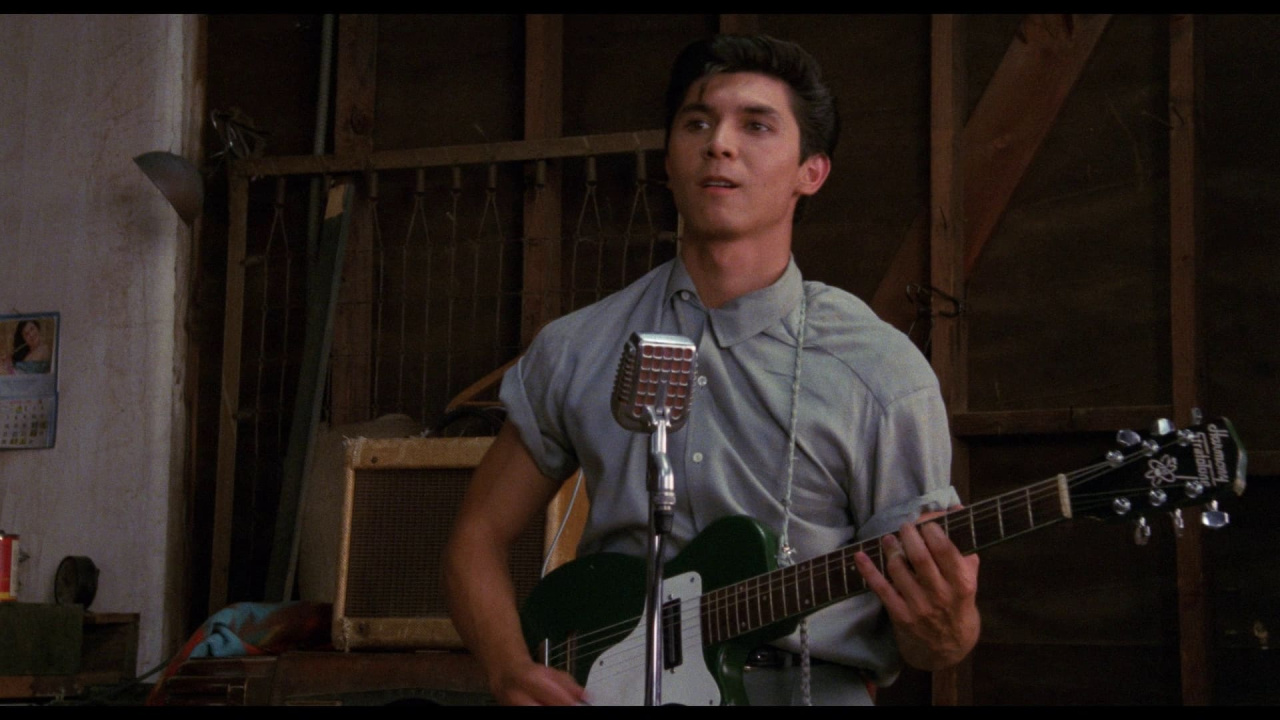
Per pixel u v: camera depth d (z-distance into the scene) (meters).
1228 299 3.30
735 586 1.61
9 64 4.29
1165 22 3.42
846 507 1.70
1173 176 3.31
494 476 1.90
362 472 3.02
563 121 3.98
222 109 4.25
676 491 1.71
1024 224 3.52
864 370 1.68
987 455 3.46
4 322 4.19
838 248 3.68
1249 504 3.19
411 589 2.94
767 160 1.75
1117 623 3.27
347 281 4.01
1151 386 3.33
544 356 1.89
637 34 3.94
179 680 2.85
